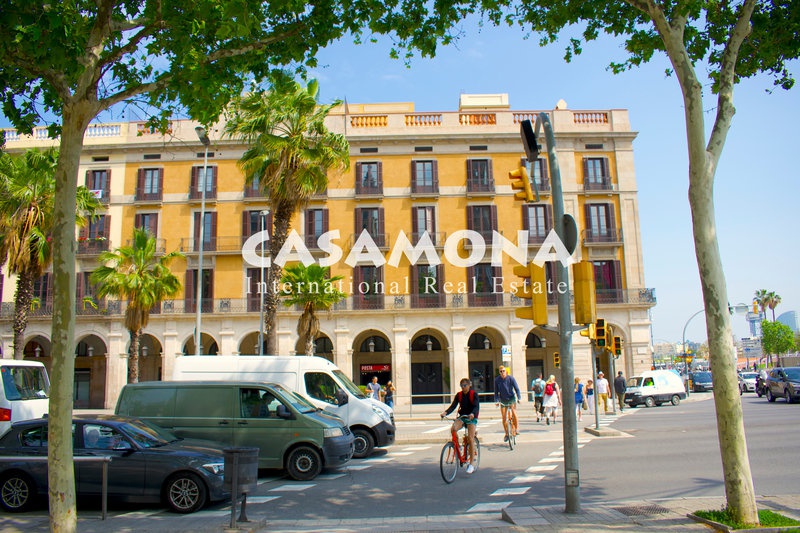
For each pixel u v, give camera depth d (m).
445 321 35.91
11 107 8.95
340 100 21.67
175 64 8.02
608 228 37.28
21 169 21.47
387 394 27.83
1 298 36.31
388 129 37.88
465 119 38.16
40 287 36.38
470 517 7.85
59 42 6.61
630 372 36.06
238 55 8.73
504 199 37.38
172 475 8.85
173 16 7.55
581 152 38.12
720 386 6.93
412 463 13.12
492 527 7.00
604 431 16.81
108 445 9.13
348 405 14.50
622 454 13.17
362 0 9.05
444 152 37.72
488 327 36.66
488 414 27.20
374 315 35.88
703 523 6.82
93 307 35.06
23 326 21.62
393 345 35.62
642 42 10.39
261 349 30.73
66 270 6.79
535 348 38.59
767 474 10.20
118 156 37.97
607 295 36.75
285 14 8.91
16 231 21.00
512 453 13.94
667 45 7.66
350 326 35.88
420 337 38.91
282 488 10.62
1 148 10.33
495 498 9.16
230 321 35.84
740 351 132.88
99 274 26.33
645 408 30.80
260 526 7.53
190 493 8.80
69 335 6.73
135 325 26.45
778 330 79.56
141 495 8.85
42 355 37.41
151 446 9.27
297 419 11.65
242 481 7.46
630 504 8.06
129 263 26.97
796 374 28.67
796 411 22.66
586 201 37.59
